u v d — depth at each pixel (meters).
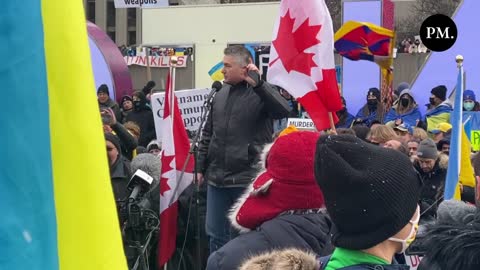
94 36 14.05
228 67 5.36
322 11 4.34
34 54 1.34
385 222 1.85
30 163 1.33
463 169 5.34
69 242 1.42
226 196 5.45
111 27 26.36
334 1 24.77
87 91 1.43
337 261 1.92
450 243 2.42
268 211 2.72
